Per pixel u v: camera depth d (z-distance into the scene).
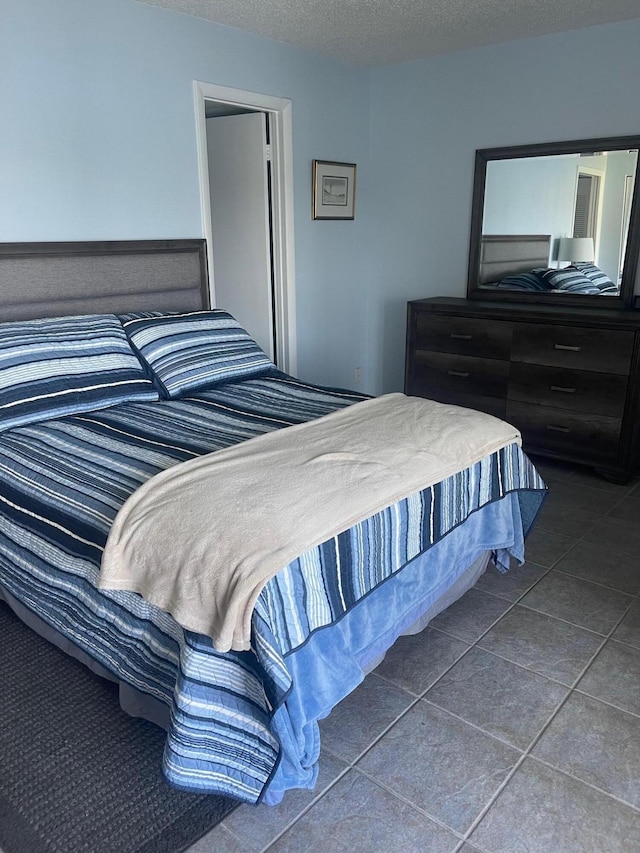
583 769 1.71
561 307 3.90
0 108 2.71
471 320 3.93
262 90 3.78
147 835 1.52
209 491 1.74
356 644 1.83
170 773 1.49
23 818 1.55
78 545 1.80
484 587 2.60
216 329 3.19
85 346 2.70
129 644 1.71
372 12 3.31
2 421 2.34
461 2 3.18
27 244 2.84
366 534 1.73
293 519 1.61
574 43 3.68
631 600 2.49
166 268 3.43
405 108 4.45
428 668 2.11
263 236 4.18
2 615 2.38
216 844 1.50
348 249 4.68
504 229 4.16
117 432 2.32
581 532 3.05
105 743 1.78
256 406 2.65
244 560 1.46
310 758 1.62
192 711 1.46
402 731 1.84
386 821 1.56
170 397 2.81
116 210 3.20
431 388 4.23
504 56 3.95
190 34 3.35
